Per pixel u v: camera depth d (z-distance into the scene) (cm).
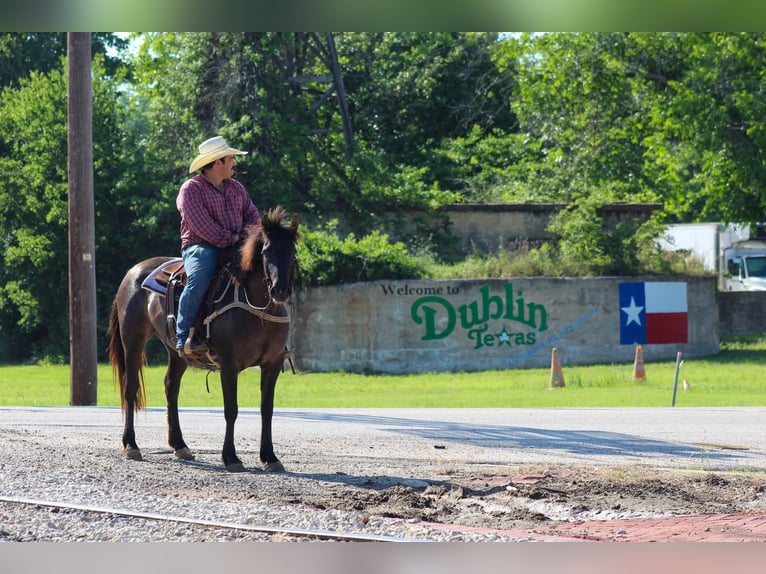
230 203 1000
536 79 4353
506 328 3206
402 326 3156
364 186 3838
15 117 3834
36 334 4075
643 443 1269
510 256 3388
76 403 1989
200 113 3903
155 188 3812
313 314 3169
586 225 3431
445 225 3819
